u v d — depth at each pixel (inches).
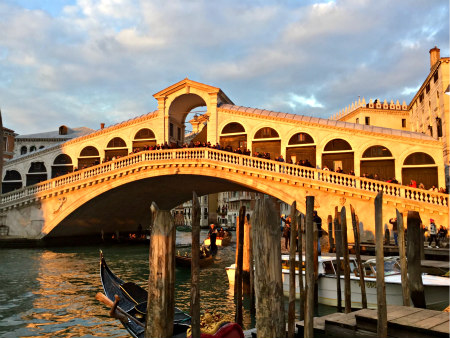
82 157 1229.7
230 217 2780.5
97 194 991.6
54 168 1263.5
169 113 1159.0
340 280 422.3
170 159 936.9
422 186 839.1
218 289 516.7
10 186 1296.8
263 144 1062.4
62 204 1020.5
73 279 574.9
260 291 184.5
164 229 180.2
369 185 825.5
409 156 947.3
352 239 794.8
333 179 831.7
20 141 1681.8
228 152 909.2
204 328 219.8
